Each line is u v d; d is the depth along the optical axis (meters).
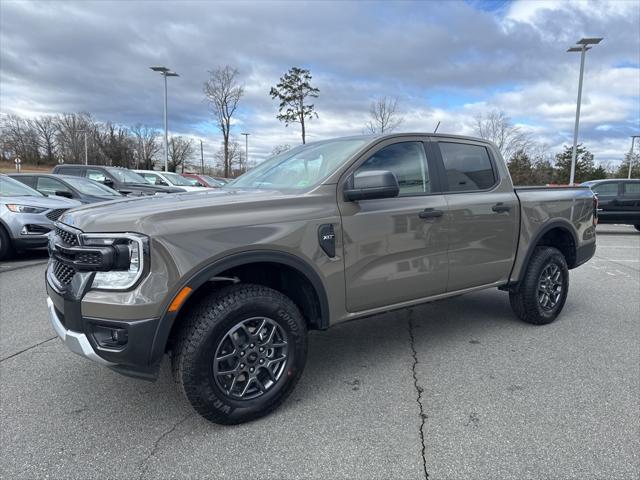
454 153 3.79
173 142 72.62
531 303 4.32
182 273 2.36
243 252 2.55
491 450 2.41
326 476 2.22
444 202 3.53
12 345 3.91
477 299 5.52
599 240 12.61
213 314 2.49
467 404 2.91
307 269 2.79
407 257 3.30
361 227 3.03
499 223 3.91
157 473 2.24
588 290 6.14
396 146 3.40
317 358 3.69
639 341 4.06
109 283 2.33
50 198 8.29
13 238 7.45
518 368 3.46
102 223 2.39
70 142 69.69
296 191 2.99
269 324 2.72
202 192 3.27
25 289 5.82
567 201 4.59
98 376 3.33
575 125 22.55
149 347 2.33
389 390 3.11
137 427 2.65
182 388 2.48
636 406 2.88
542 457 2.35
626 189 13.55
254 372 2.68
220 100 39.16
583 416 2.76
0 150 74.88
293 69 38.97
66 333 2.46
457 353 3.77
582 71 21.89
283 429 2.63
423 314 4.89
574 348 3.88
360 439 2.53
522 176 36.06
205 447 2.46
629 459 2.34
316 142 3.80
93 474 2.23
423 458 2.35
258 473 2.25
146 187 13.19
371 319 4.74
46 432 2.60
